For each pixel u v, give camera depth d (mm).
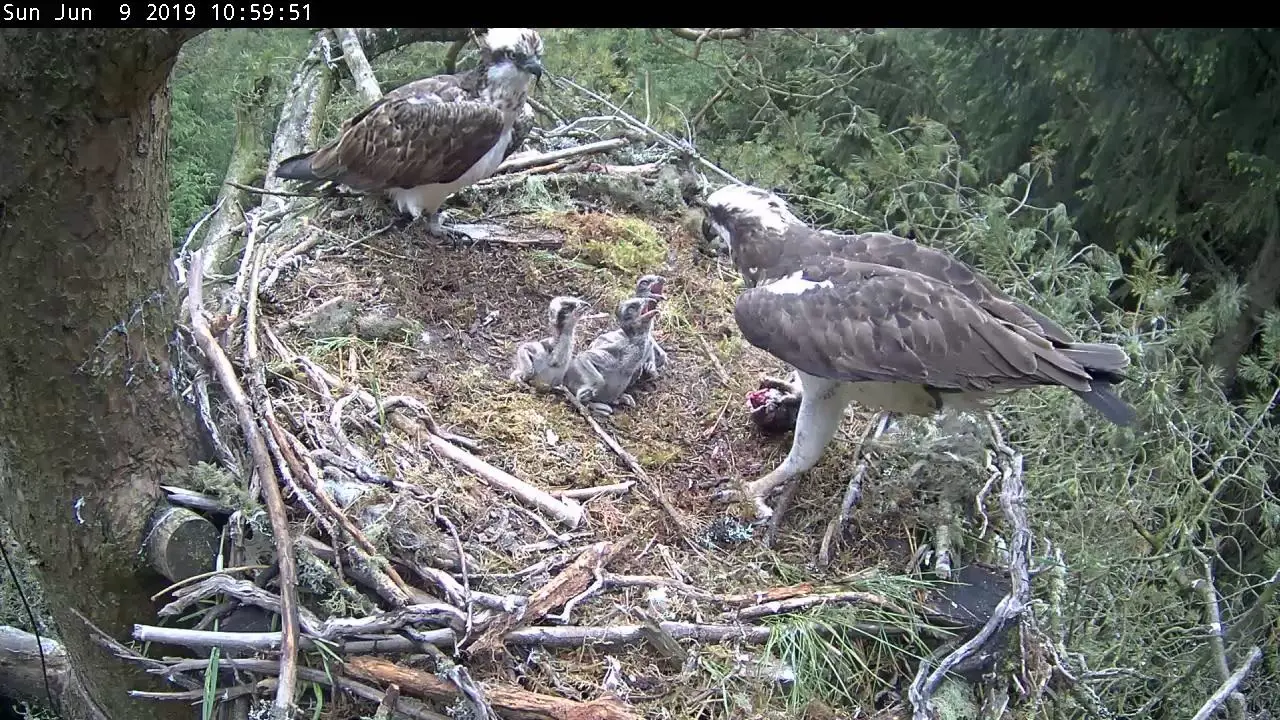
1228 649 3338
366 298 3039
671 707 2480
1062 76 3824
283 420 2699
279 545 2473
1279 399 3768
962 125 4273
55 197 2361
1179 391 3570
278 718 2355
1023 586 2617
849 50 4133
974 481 2814
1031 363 2588
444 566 2553
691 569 2660
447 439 2779
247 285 2939
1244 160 3652
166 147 2465
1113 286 4043
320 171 3139
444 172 3096
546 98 3877
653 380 3016
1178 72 3760
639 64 4395
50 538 2570
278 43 4520
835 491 2826
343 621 2432
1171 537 3426
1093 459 3418
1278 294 3844
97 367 2471
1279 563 3365
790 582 2662
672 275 3244
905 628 2588
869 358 2641
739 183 3463
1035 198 4055
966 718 2529
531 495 2695
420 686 2434
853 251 2779
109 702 2715
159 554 2539
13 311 2418
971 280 2711
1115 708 3176
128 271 2453
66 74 2283
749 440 2926
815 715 2500
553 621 2531
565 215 3324
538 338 3068
